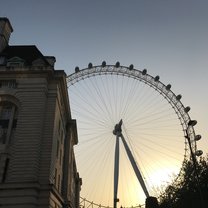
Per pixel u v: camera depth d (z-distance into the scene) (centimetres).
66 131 6688
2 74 5259
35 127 4747
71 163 7106
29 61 5822
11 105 5131
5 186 4250
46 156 4638
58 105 5403
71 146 7000
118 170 7262
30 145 4584
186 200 5678
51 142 4750
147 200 6600
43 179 4456
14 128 4909
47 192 4362
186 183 5919
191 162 6172
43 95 5038
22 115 4862
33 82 5153
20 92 5081
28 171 4378
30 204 4150
